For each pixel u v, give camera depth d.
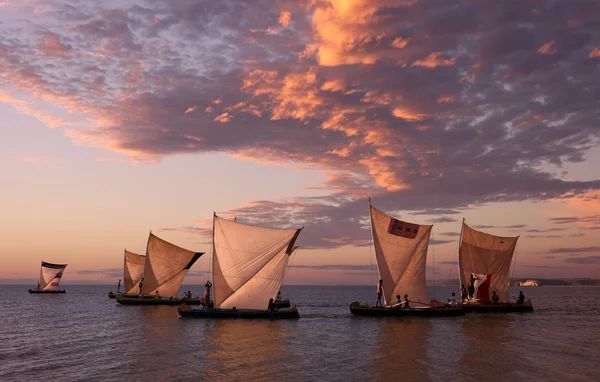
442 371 26.58
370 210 55.66
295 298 154.25
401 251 55.66
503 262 64.38
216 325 47.81
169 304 78.62
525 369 27.20
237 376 25.30
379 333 42.16
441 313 56.03
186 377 25.09
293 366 27.83
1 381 24.50
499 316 59.31
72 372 26.48
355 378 24.88
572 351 33.38
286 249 54.00
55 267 150.62
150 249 79.38
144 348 34.22
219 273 53.47
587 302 123.12
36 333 44.62
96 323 52.56
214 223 53.97
